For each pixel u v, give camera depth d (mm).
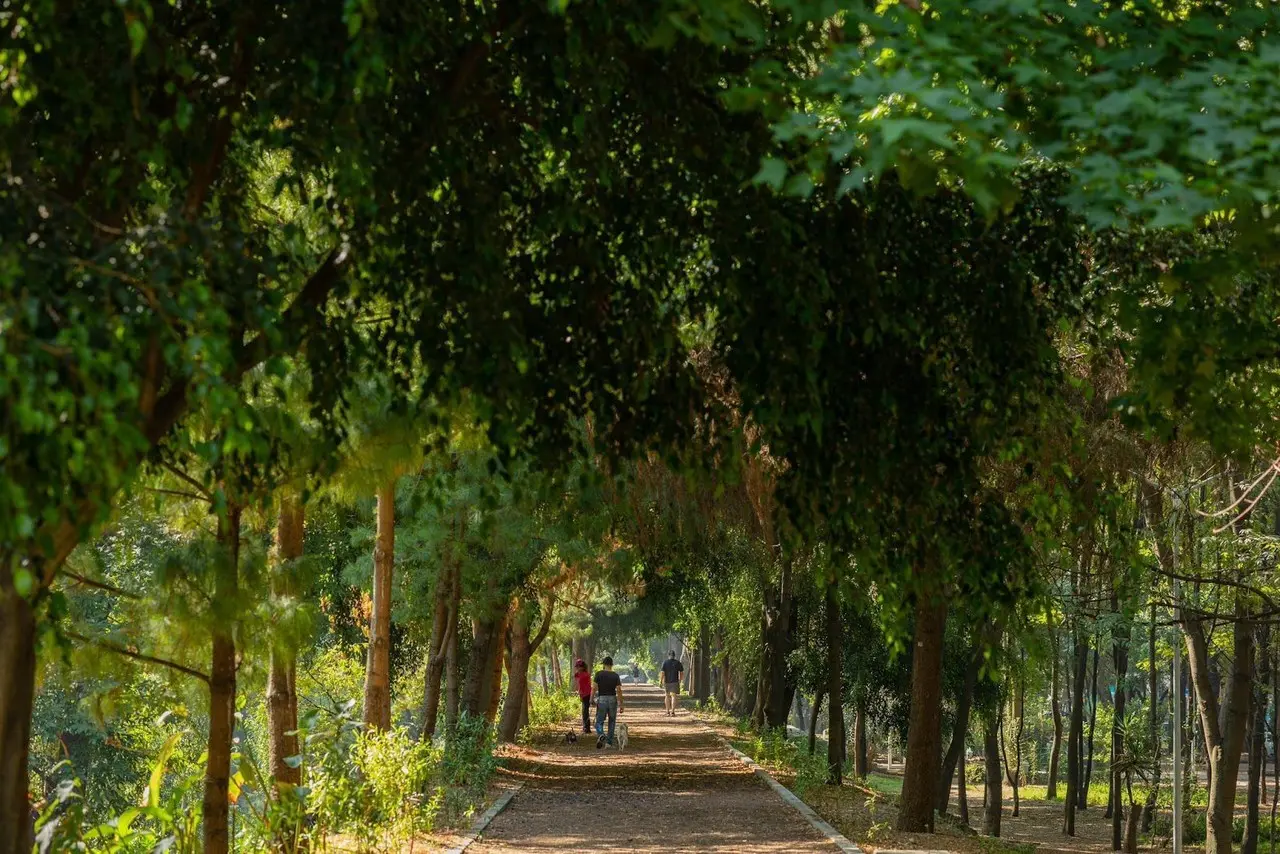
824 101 5801
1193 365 7000
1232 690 21875
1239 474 15992
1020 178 8000
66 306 4699
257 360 6152
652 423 7832
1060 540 12914
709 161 7176
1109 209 5027
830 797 20953
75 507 5105
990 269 8117
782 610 27719
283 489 10414
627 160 7492
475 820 17406
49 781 26359
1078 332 10430
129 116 5559
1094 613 18688
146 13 4824
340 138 6066
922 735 17062
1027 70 5230
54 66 5250
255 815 11258
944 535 8797
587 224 7527
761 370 7664
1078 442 9969
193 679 9781
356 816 11695
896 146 4672
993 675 10133
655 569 29438
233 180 7512
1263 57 5410
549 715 44188
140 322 4727
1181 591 20141
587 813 18906
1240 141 4973
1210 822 23219
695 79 7020
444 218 7160
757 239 7316
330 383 7016
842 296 7660
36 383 4246
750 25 5098
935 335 8234
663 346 7645
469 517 18578
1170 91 5273
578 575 27453
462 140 7285
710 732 40406
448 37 6688
